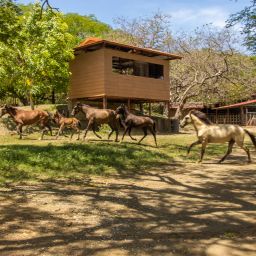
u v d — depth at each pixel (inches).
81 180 419.5
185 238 217.8
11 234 225.3
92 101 1190.3
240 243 208.4
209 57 1626.5
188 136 987.9
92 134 922.1
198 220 257.9
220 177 447.5
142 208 293.9
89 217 266.1
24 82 960.9
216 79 1609.3
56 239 216.2
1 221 253.0
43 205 299.3
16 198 321.1
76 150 577.0
